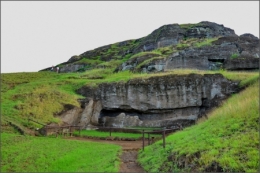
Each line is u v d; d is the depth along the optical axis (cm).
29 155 1838
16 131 2389
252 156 1126
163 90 3216
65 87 3606
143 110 3262
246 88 2916
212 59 4159
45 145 2073
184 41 5250
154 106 3231
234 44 4416
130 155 1833
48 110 2850
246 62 3856
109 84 3403
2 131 2331
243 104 1730
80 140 2375
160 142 1811
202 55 4156
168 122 3092
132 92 3300
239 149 1196
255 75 3180
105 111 3456
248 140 1248
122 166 1565
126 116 3231
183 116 3184
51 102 2989
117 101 3338
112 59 6119
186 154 1322
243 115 1553
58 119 2792
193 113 3177
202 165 1195
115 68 4822
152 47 5738
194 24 6319
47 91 3203
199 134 1565
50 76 4341
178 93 3186
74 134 2664
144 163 1555
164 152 1536
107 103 3366
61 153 1881
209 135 1460
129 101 3303
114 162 1559
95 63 6169
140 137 2559
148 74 3588
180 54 4175
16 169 1644
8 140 2119
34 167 1670
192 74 3228
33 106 2834
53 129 2553
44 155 1842
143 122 3153
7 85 3616
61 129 2630
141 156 1720
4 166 1678
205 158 1209
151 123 3127
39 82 3766
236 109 1700
